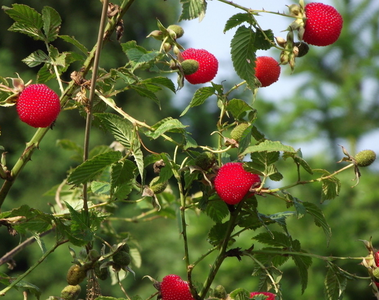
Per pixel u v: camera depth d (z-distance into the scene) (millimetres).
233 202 1111
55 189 1347
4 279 1144
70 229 1128
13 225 1131
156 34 1135
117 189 1139
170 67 1127
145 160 1114
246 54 1138
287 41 1133
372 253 1128
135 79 1135
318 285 2500
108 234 1347
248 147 1098
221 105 1146
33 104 1113
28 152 1135
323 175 1127
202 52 1146
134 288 4117
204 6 1128
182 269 3059
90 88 1107
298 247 1161
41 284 3916
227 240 1124
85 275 1128
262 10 1130
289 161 2809
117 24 1135
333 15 1132
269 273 1135
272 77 1157
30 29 1152
